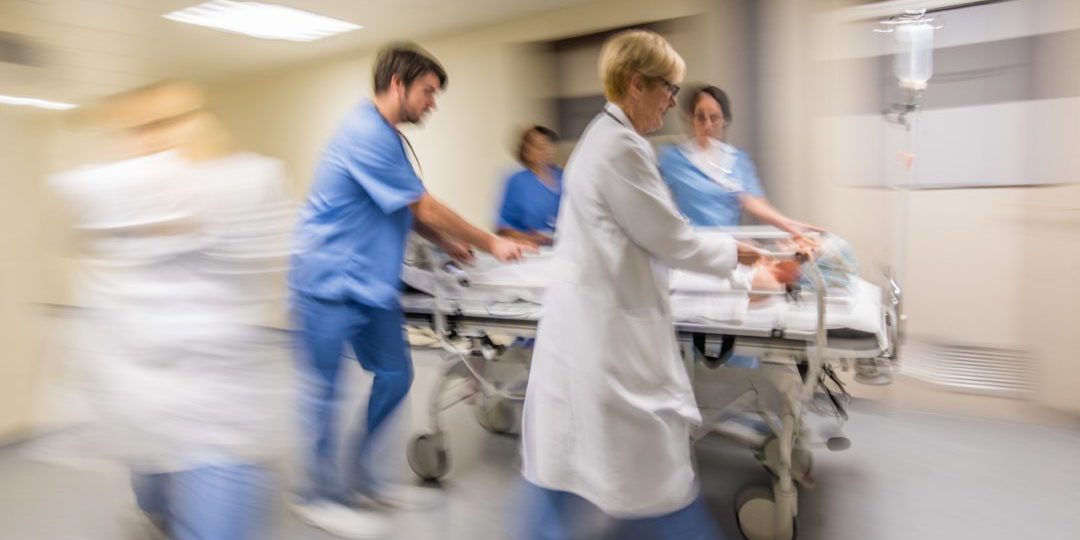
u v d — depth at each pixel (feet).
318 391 6.58
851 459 7.95
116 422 4.08
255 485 4.28
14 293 9.29
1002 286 8.84
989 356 9.02
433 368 12.53
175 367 4.07
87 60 13.47
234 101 17.38
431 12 11.98
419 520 6.82
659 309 4.73
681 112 8.27
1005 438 8.38
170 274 4.14
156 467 4.13
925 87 8.58
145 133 4.21
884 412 9.42
